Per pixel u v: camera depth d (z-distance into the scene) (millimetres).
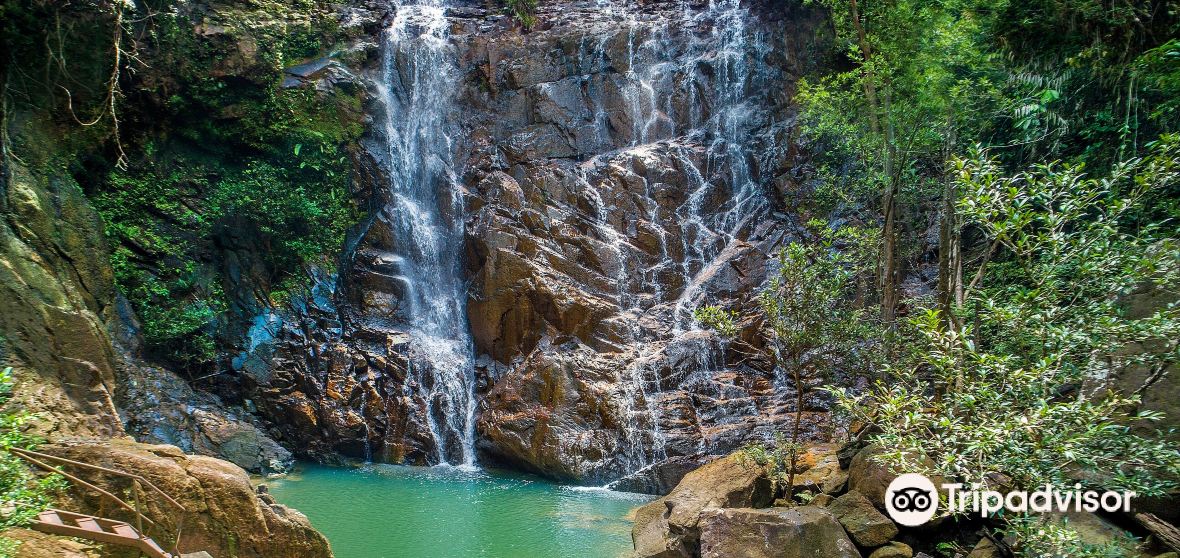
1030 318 6543
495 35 21984
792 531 8289
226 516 8008
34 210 12508
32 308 10664
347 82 18812
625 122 20391
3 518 6137
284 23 18281
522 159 19344
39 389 9852
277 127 17453
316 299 16875
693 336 16328
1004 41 12648
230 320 15828
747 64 20531
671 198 18984
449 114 20406
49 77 14211
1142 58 10500
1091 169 12680
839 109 14602
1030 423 5867
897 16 11938
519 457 14766
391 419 15703
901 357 9359
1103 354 6715
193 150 16875
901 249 15266
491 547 10375
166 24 16016
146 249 15281
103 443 8602
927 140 13016
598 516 11977
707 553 8398
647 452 14414
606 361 15773
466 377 16688
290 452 14805
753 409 15031
